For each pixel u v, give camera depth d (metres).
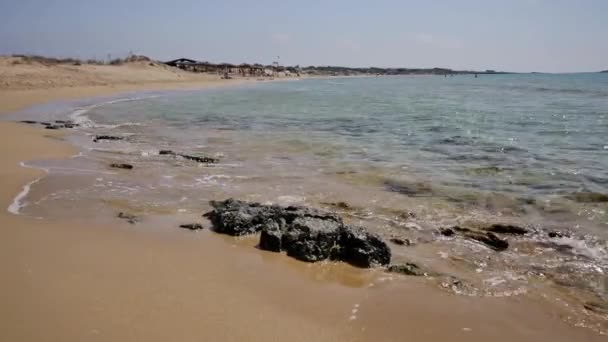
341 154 17.06
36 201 10.27
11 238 7.74
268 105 39.78
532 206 10.77
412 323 5.81
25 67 53.16
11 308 5.43
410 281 7.02
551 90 77.06
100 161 15.00
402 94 63.22
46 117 26.81
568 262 7.83
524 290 6.84
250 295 6.30
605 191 11.93
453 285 6.91
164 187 12.05
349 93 64.69
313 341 5.27
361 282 6.93
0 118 25.23
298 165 15.07
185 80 83.75
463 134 22.47
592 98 55.44
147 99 43.94
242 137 21.14
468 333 5.66
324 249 7.71
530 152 17.67
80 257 7.14
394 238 8.71
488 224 9.54
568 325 5.94
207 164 15.12
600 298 6.66
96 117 27.97
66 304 5.62
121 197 10.95
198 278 6.72
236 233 8.64
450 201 11.13
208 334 5.23
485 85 104.75
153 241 8.16
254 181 12.90
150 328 5.24
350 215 10.08
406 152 17.53
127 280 6.45
